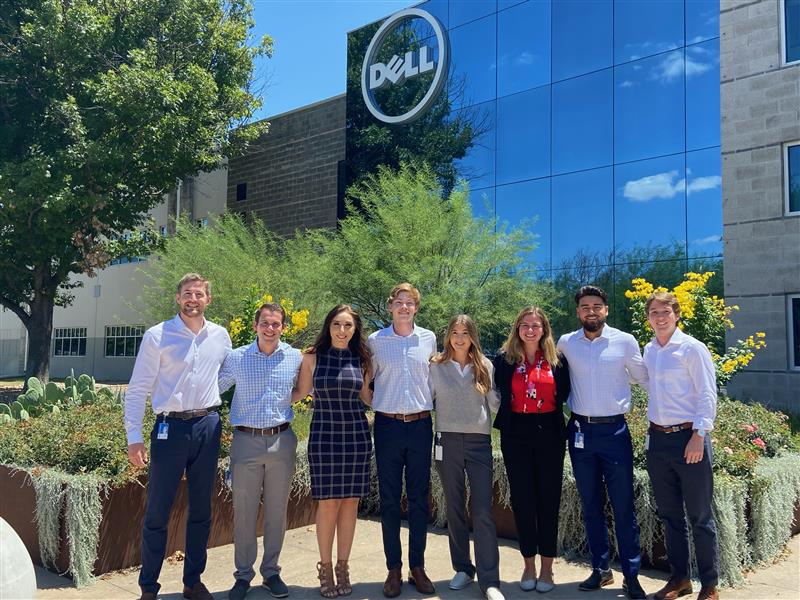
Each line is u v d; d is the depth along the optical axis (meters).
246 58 21.88
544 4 16.84
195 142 19.12
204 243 16.28
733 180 13.23
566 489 5.39
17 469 5.21
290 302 8.50
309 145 22.77
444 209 13.20
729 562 4.58
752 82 13.10
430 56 19.08
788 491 5.48
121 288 28.59
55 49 17.88
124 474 5.01
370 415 7.46
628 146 15.06
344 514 4.54
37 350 20.03
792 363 12.23
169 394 4.23
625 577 4.39
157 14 19.70
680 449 4.26
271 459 4.50
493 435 7.08
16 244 18.39
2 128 18.66
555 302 15.81
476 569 4.47
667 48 14.52
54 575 4.86
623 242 14.98
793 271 12.31
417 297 4.65
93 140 17.86
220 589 4.69
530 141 16.84
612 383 4.51
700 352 4.24
